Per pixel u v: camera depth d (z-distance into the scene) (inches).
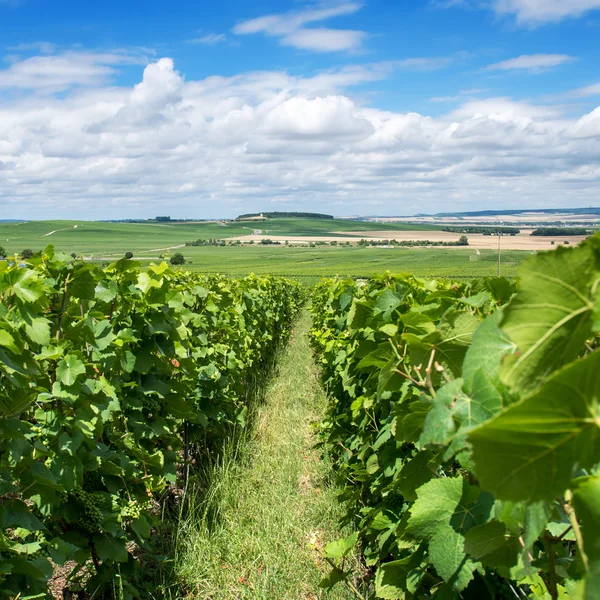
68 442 109.3
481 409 41.1
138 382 164.9
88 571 131.5
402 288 153.3
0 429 90.8
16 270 104.2
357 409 161.5
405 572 91.0
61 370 110.4
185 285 235.3
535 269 28.1
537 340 29.2
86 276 131.6
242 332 331.0
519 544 51.5
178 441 185.8
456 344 59.9
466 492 63.6
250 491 205.8
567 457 26.9
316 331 414.6
